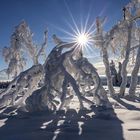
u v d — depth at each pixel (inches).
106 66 965.8
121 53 996.6
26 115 550.9
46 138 349.1
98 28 954.7
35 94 602.9
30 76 695.1
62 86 617.0
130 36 948.6
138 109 619.2
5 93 713.6
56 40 690.2
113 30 946.7
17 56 1037.8
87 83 695.1
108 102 684.1
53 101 625.3
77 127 412.5
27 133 382.6
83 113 558.9
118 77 1566.2
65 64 666.2
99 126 419.8
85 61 695.1
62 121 472.1
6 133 390.6
